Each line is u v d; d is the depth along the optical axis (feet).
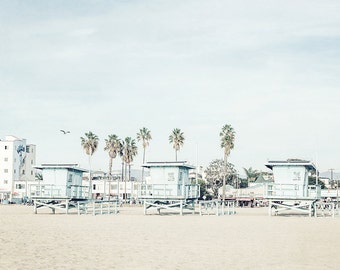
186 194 147.54
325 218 127.95
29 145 437.17
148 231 82.64
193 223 104.12
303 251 56.18
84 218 124.67
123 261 47.55
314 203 135.54
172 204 144.25
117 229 86.63
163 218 125.39
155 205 145.79
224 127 301.84
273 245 62.28
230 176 442.91
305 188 136.77
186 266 44.75
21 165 418.72
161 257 50.62
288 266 45.16
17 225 95.86
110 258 49.52
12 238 68.69
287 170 136.77
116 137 343.87
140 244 62.59
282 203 141.79
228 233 79.51
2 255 50.47
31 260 47.29
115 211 160.25
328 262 47.75
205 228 89.92
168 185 145.79
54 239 67.97
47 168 154.51
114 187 427.33
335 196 360.28
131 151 352.49
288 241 67.15
